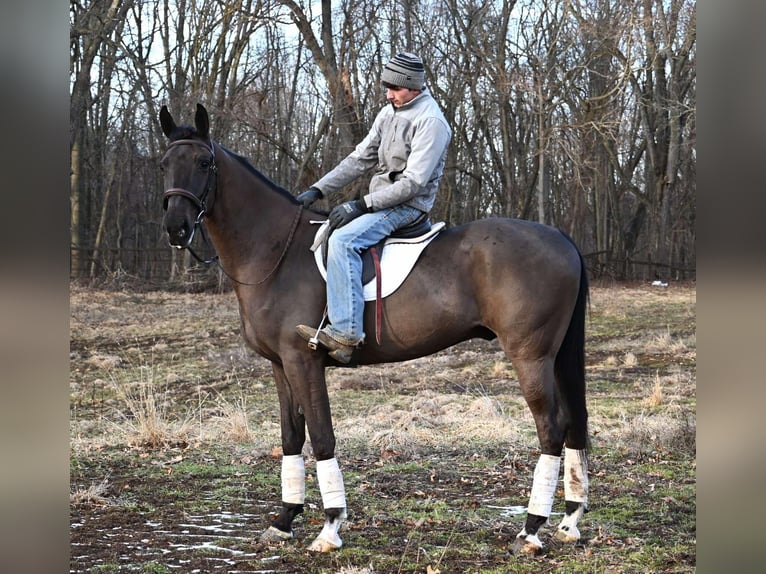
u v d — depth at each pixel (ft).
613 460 21.25
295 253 15.34
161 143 82.07
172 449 23.20
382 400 30.17
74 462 21.63
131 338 48.06
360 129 74.59
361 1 76.13
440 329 14.94
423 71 15.49
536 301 14.40
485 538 15.40
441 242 15.20
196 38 79.56
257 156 87.20
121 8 79.82
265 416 27.96
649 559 13.94
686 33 85.15
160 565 13.85
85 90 80.64
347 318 14.56
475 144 102.83
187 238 14.46
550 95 77.82
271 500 18.29
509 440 23.50
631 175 111.04
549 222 112.78
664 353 40.75
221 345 45.55
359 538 15.38
